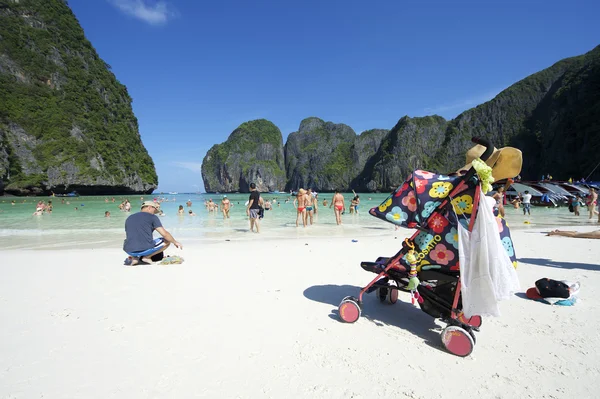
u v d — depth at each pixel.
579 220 15.54
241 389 2.21
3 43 72.81
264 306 3.81
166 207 29.36
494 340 2.99
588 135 66.38
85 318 3.41
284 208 26.81
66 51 88.38
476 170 2.76
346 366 2.53
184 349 2.76
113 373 2.38
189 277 5.05
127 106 103.25
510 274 2.81
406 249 3.11
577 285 4.07
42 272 5.38
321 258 6.45
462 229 2.85
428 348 2.86
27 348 2.75
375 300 4.10
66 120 74.50
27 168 64.25
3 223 14.81
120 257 6.64
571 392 2.21
